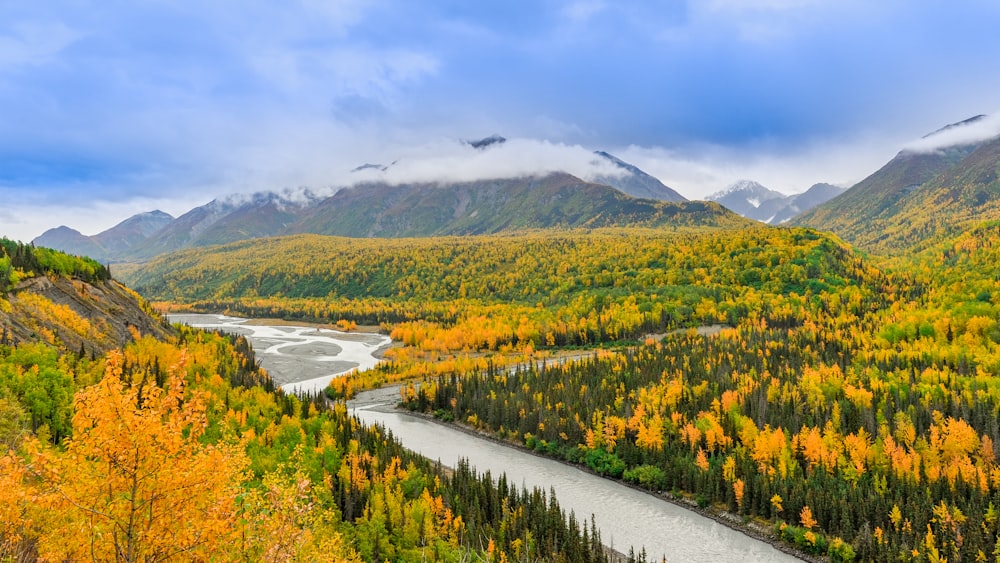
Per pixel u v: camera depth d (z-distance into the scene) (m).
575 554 84.19
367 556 80.38
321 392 182.50
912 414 138.25
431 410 184.38
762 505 107.88
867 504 103.88
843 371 177.12
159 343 178.38
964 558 90.94
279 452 105.75
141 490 21.89
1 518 21.39
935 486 109.75
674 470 121.31
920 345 196.88
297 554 29.45
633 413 150.00
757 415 143.50
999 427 130.62
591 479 129.88
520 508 97.56
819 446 123.00
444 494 104.25
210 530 22.41
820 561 94.75
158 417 22.03
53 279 177.50
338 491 97.75
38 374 110.06
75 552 21.81
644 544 96.94
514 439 156.50
